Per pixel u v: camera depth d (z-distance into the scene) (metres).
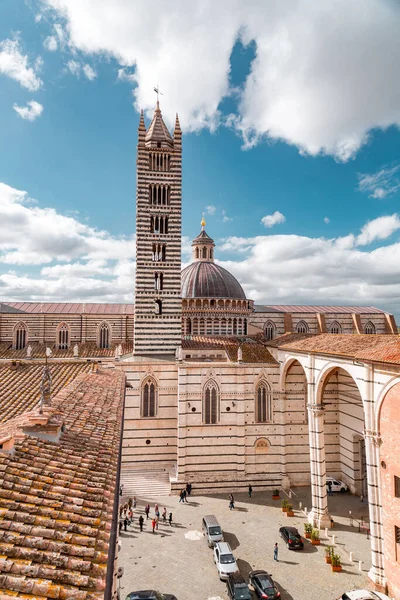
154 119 66.19
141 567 36.78
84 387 30.03
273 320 83.56
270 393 56.88
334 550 40.09
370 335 42.88
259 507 50.00
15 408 23.92
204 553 39.31
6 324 73.19
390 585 32.12
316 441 46.06
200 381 55.69
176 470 56.12
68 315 74.81
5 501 11.45
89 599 8.38
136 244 63.09
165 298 62.94
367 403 35.09
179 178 64.75
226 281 71.69
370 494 34.44
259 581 32.94
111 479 14.84
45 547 9.90
